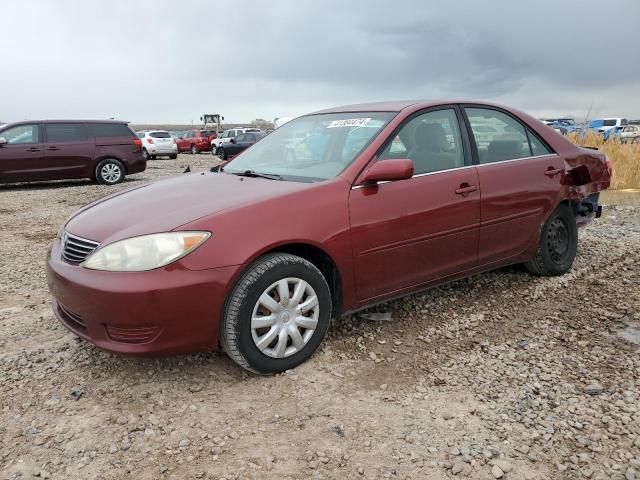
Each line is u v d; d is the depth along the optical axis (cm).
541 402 292
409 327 393
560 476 236
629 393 298
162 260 289
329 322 344
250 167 427
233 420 282
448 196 391
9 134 1302
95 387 317
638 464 241
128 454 256
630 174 1186
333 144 398
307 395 304
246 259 302
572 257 507
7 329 405
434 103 418
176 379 324
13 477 240
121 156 1439
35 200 1128
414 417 281
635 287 474
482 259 426
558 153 484
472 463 244
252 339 311
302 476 239
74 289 300
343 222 339
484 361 341
